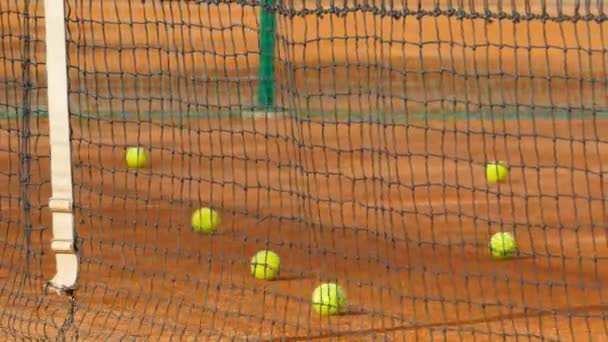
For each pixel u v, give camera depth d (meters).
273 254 27.81
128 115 48.94
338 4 76.19
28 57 25.03
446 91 57.31
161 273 27.95
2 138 43.75
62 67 23.17
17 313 25.09
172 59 60.38
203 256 29.45
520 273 28.17
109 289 26.66
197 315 25.11
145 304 25.73
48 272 28.00
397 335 23.80
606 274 28.25
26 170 25.61
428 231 32.34
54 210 23.64
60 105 23.30
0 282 27.20
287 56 29.41
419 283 27.36
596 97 56.44
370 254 29.81
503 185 38.81
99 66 57.66
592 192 38.12
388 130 48.41
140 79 55.75
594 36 73.81
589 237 31.92
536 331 24.11
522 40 72.56
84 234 31.08
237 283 27.31
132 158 39.88
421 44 26.98
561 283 25.53
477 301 26.00
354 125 49.09
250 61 60.22
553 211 35.28
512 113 52.66
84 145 43.19
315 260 29.23
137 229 31.89
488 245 30.41
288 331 24.09
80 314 25.05
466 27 75.12
